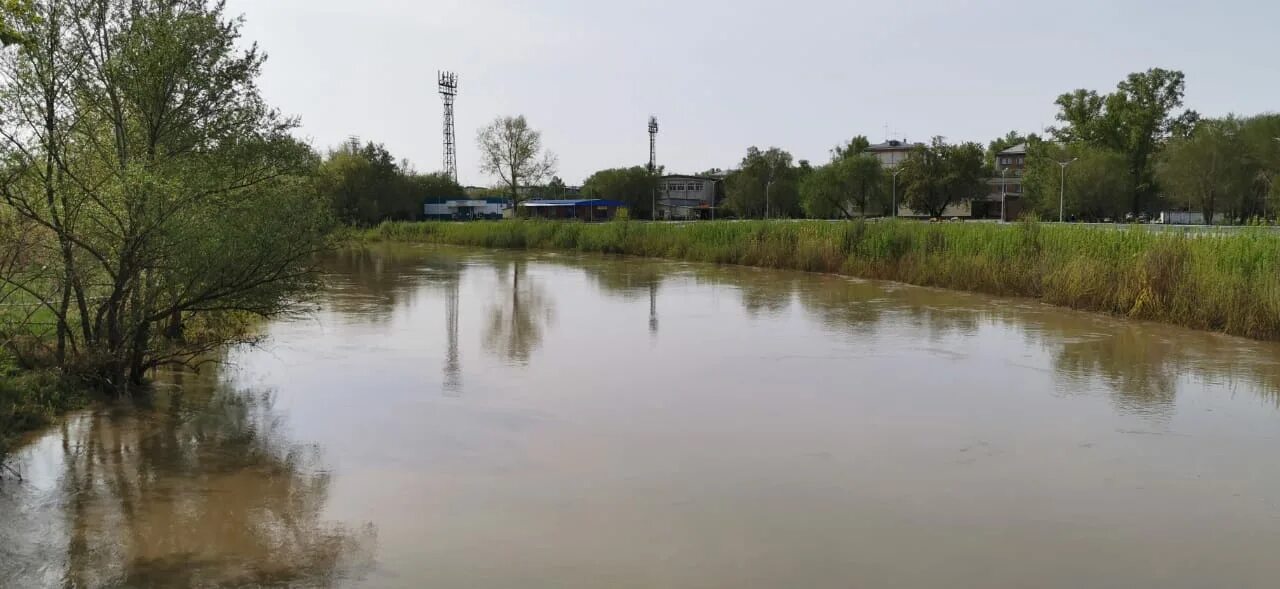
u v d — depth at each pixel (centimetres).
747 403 905
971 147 6656
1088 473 679
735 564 509
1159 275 1541
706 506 604
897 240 2456
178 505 600
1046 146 6669
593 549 530
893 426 816
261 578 488
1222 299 1393
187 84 962
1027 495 629
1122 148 6431
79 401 848
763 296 1970
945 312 1655
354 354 1179
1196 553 528
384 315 1612
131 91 923
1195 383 1006
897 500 618
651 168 9231
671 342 1301
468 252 4216
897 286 2205
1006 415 859
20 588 470
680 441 762
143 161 875
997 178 8712
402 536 549
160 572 494
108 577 486
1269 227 1762
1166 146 6197
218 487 639
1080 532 561
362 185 6444
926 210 6888
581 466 691
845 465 697
